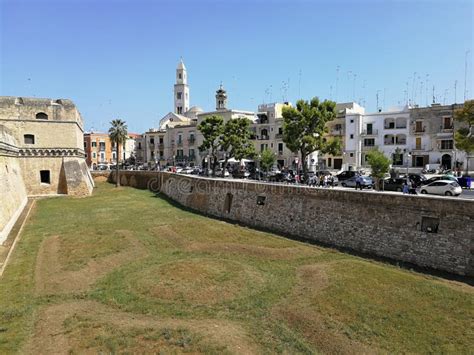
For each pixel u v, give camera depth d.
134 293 19.12
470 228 20.83
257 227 34.97
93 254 25.62
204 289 19.45
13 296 18.66
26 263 23.75
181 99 132.38
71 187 57.94
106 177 85.50
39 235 30.98
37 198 54.69
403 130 66.06
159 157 103.56
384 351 13.77
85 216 39.94
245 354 13.53
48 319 16.19
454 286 19.30
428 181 38.56
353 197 27.31
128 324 15.73
